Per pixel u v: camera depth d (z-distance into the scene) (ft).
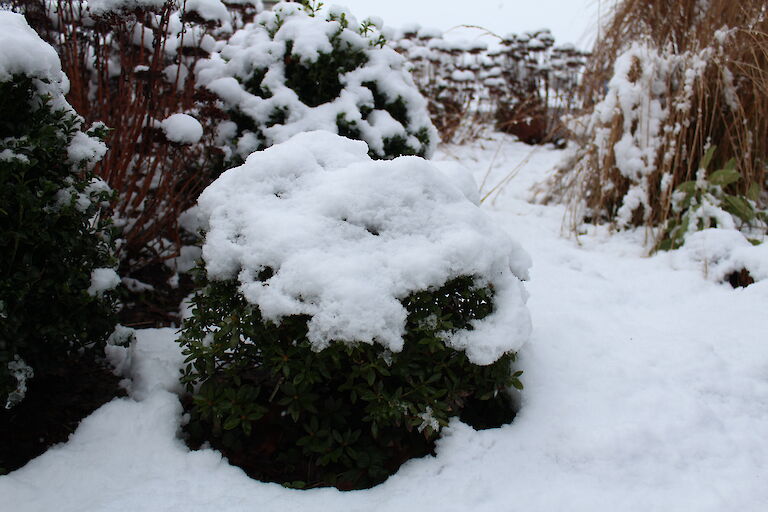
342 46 5.87
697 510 3.76
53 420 4.25
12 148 3.92
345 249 4.05
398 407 4.02
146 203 5.64
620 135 6.69
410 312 4.09
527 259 4.57
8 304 3.94
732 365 4.69
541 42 11.35
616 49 7.14
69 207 4.03
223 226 4.15
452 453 4.12
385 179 4.22
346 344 3.89
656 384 4.53
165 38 5.46
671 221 6.28
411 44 10.91
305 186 4.25
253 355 4.22
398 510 3.80
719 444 4.16
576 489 3.90
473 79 10.64
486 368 4.22
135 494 3.81
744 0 6.49
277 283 3.96
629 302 5.55
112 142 5.31
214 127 5.71
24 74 3.92
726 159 6.58
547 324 5.04
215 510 3.76
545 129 11.30
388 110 6.02
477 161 9.43
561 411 4.31
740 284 5.69
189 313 5.28
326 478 4.05
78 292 4.18
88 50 5.74
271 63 5.85
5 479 3.81
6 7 5.23
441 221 4.21
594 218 6.92
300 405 4.05
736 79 6.54
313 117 5.70
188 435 4.29
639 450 4.09
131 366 4.61
